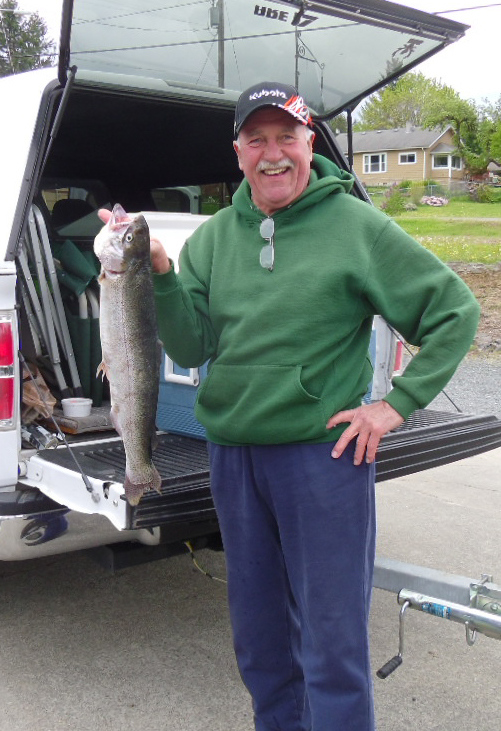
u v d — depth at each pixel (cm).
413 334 240
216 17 372
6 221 334
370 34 394
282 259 237
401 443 346
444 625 386
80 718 305
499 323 1208
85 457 321
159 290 240
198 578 436
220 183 578
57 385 407
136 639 367
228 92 445
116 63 394
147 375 228
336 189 239
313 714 245
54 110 383
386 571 289
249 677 266
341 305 235
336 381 240
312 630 242
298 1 355
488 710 311
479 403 816
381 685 329
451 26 397
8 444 319
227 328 247
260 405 238
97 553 333
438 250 1838
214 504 265
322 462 237
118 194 611
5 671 338
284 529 245
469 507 548
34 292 383
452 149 4759
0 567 446
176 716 307
